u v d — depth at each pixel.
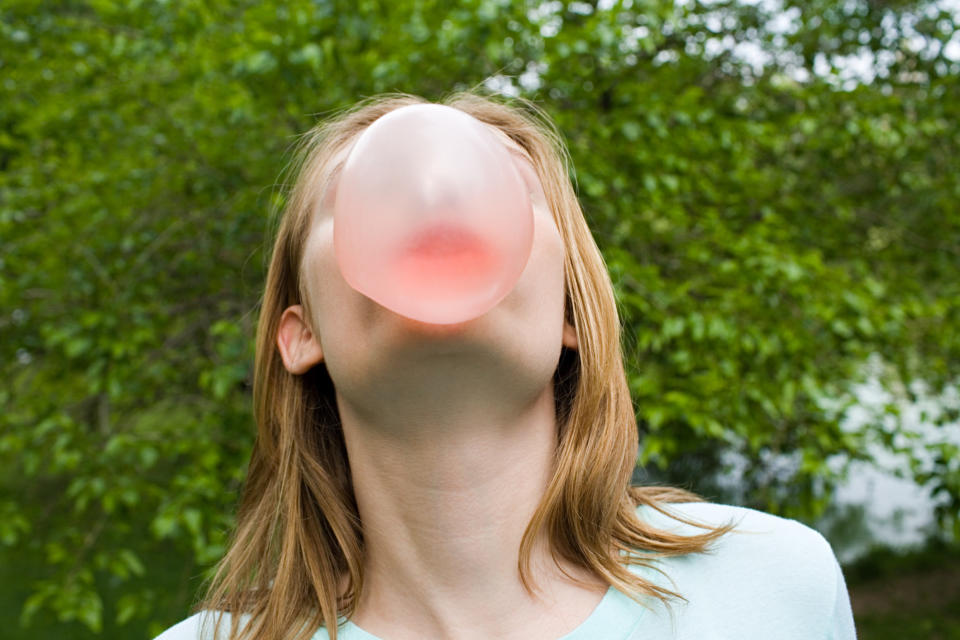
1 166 4.74
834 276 3.62
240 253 3.97
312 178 1.08
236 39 3.30
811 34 4.52
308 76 3.10
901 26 4.69
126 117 3.97
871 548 8.69
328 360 0.84
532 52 3.16
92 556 3.98
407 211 0.71
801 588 0.96
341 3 3.08
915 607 7.12
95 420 4.18
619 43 3.27
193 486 3.22
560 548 0.94
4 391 4.13
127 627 6.13
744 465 4.17
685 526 1.06
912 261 4.91
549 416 0.94
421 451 0.84
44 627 6.17
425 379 0.78
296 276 1.09
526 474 0.89
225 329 3.33
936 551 8.48
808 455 3.33
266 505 1.15
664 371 3.40
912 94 4.50
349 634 0.93
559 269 0.86
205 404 3.73
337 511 1.03
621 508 1.04
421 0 3.34
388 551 0.90
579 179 3.23
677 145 3.63
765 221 3.88
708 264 3.71
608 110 3.71
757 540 1.01
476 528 0.86
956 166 4.68
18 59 4.17
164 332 4.07
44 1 4.38
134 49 3.62
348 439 0.92
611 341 1.03
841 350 3.90
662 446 3.35
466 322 0.74
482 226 0.71
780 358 3.41
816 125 3.95
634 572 0.95
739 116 4.14
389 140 0.74
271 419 1.15
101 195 3.83
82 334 3.58
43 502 4.22
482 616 0.87
